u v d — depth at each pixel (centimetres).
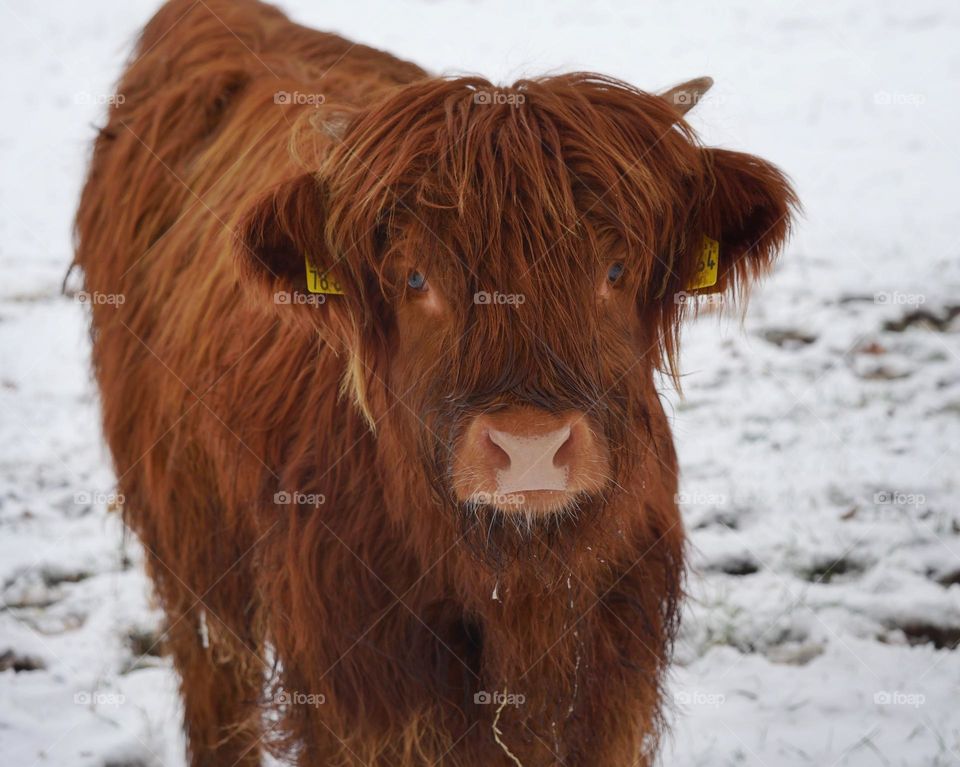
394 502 342
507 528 318
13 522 675
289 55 527
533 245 303
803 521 624
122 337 491
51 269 1057
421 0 1898
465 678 356
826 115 1312
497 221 303
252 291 332
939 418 719
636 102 341
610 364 318
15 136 1418
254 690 461
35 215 1188
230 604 434
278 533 376
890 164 1157
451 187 308
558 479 295
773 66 1499
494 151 311
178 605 475
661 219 334
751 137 1252
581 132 322
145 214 495
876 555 593
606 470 310
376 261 322
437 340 312
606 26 1723
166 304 460
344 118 357
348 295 332
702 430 720
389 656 349
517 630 340
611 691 358
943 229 985
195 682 480
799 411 734
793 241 978
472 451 297
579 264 307
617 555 352
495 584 327
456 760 355
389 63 533
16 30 1850
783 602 562
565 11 1820
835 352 798
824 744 472
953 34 1584
